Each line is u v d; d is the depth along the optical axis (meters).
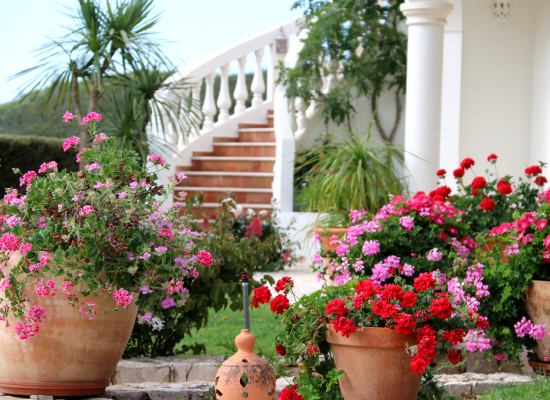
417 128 6.41
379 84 9.41
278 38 10.45
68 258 2.35
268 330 4.48
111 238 2.45
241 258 3.64
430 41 6.38
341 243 4.42
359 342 2.43
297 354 2.58
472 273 3.46
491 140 8.30
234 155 9.80
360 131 9.74
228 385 2.20
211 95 10.02
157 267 2.53
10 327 2.46
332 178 6.47
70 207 2.54
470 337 3.53
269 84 10.57
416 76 6.40
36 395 2.52
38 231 2.46
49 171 2.77
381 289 2.45
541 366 3.40
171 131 9.14
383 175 6.41
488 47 8.27
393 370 2.42
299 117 9.49
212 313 5.24
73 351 2.50
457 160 8.14
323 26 9.03
